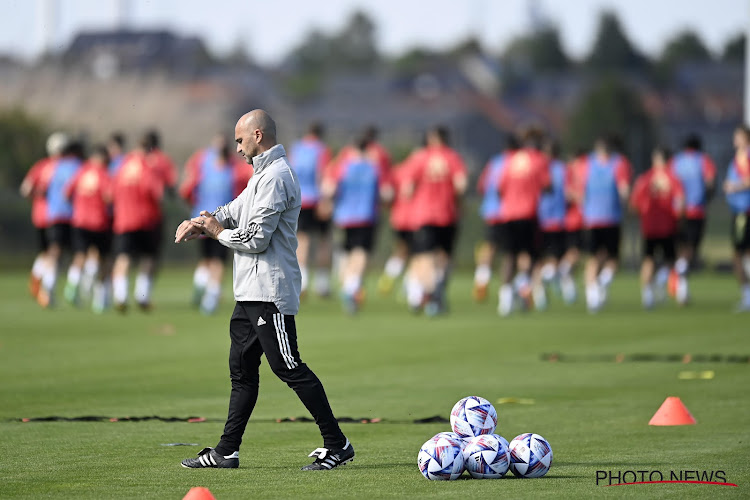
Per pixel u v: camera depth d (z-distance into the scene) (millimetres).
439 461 23391
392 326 63125
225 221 25375
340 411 34000
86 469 24750
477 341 55125
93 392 37906
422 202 70812
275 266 24594
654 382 40312
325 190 72500
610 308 78125
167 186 70625
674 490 22391
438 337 57000
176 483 23203
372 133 73062
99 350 50688
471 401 25125
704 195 79000
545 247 82250
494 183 76938
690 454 26516
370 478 23734
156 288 97250
